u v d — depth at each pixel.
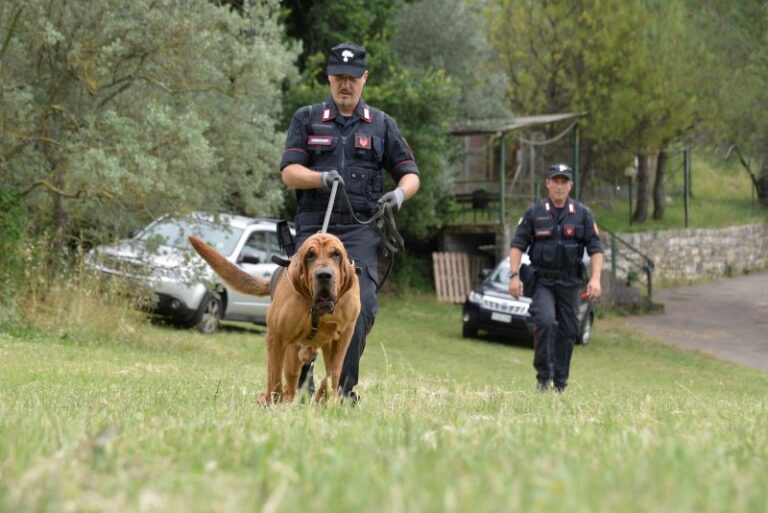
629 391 11.91
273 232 20.22
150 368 11.84
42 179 16.17
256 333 20.44
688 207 43.69
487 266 32.75
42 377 9.97
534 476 3.19
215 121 17.50
